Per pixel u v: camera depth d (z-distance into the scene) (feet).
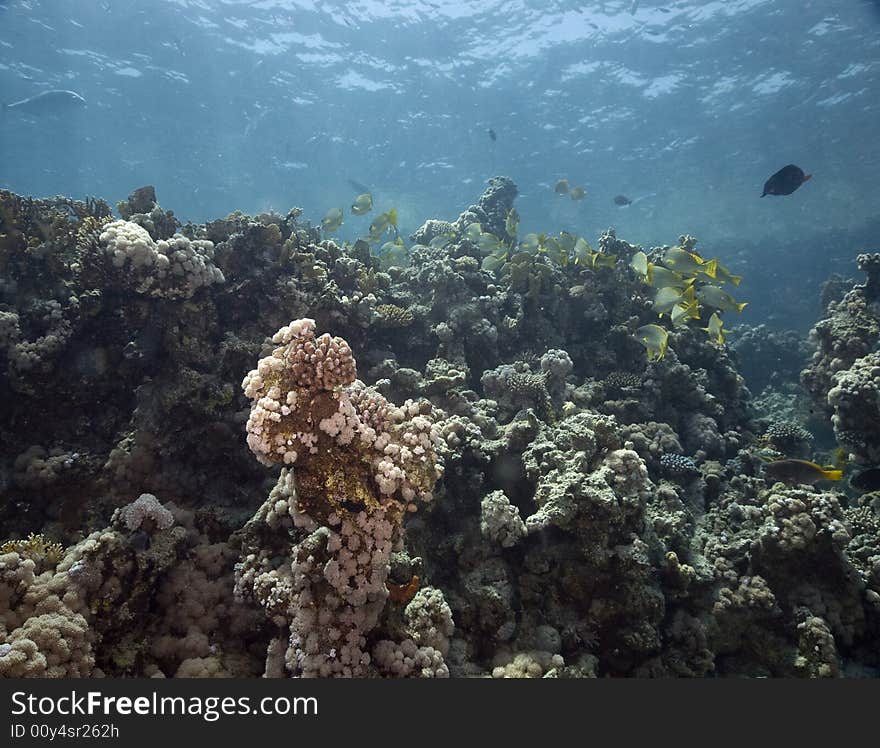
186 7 75.41
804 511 16.98
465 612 14.38
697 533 19.38
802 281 84.84
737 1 72.54
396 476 10.25
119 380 18.57
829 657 15.03
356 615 11.03
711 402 26.81
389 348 24.18
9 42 75.97
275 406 9.80
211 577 14.49
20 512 15.78
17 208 20.07
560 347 27.55
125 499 16.42
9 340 16.98
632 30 78.69
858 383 21.31
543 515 14.67
